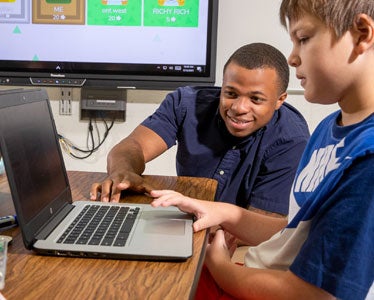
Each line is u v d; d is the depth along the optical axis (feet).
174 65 7.00
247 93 4.12
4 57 7.17
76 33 7.04
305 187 2.74
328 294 2.02
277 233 3.07
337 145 2.42
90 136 7.43
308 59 2.23
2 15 7.05
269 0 6.82
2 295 1.81
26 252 2.33
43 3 6.99
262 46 4.30
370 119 2.24
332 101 2.36
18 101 2.53
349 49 2.12
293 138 4.71
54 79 7.14
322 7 2.09
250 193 4.81
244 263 2.97
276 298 2.26
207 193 3.70
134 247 2.33
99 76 7.09
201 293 2.72
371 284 1.94
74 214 2.85
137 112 7.34
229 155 4.75
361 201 1.95
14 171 2.30
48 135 2.95
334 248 1.98
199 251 2.47
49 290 1.92
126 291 1.94
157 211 3.02
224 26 6.97
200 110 4.94
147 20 6.91
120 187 3.43
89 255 2.27
